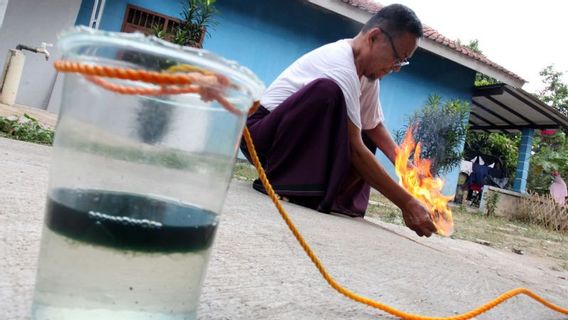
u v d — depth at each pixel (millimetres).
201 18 6160
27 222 993
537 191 10203
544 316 1248
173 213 496
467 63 7980
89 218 459
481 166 11250
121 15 6004
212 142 529
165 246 484
